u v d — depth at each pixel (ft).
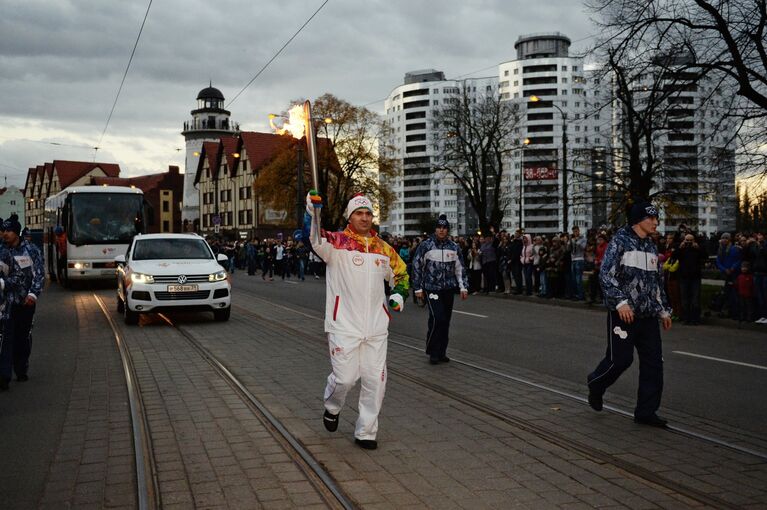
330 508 13.24
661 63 59.88
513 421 19.65
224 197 249.75
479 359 30.66
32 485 14.88
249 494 14.01
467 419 19.98
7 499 14.07
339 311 17.03
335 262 17.06
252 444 17.52
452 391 23.80
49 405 22.21
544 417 20.16
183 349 33.42
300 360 30.17
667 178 101.35
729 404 22.09
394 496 13.84
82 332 40.40
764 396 23.30
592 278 55.98
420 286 29.60
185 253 47.39
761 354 32.71
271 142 233.76
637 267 19.15
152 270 42.93
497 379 25.98
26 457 16.84
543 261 62.13
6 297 24.43
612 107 85.97
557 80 410.31
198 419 20.04
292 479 14.87
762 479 14.78
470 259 73.51
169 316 48.44
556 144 407.85
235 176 240.12
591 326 43.19
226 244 148.46
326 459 16.24
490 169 156.56
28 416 20.81
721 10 55.57
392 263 17.66
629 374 27.02
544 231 386.11
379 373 17.15
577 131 408.05
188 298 42.86
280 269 115.75
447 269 29.37
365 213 17.17
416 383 25.30
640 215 19.22
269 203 161.27
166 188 315.17
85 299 64.08
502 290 70.38
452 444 17.44
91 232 74.84
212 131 281.13
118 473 15.57
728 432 18.58
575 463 15.90
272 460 16.20
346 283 16.97
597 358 31.01
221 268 44.98
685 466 15.64
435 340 29.30
